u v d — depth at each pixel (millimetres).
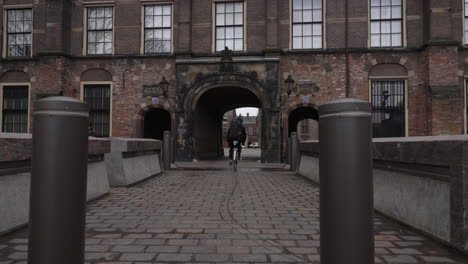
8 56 16172
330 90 14586
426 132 13953
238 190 6406
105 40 15945
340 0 14758
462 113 13852
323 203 1738
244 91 16312
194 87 14633
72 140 1727
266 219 4148
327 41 14773
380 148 4465
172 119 15203
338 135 1702
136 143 7383
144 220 4070
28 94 15805
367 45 14531
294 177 8688
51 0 15234
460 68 13922
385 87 14523
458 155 2928
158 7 15750
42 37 15812
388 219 4254
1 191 3428
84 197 1775
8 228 3500
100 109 15766
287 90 14172
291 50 14797
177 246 3111
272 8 14633
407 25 14445
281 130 14648
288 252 2975
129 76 15531
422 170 3555
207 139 17516
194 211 4574
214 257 2836
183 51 14906
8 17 16250
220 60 14477
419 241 3311
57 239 1651
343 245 1645
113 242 3221
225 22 15430
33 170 1708
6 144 3406
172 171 10336
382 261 2773
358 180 1672
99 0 15812
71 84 15719
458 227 2936
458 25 14016
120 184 6766
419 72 14195
